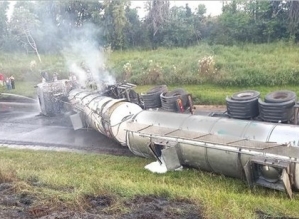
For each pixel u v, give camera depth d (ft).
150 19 138.62
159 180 38.47
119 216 26.02
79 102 62.18
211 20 134.41
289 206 29.27
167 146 40.65
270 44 111.34
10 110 84.94
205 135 37.68
